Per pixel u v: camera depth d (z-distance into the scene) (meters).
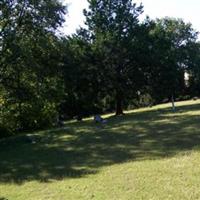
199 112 35.12
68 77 42.72
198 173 12.31
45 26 30.19
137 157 16.28
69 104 50.94
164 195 10.56
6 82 29.98
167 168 13.50
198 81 78.38
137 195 10.90
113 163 15.73
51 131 33.50
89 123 38.06
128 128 27.77
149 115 38.38
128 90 46.66
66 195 11.87
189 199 9.99
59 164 17.11
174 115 34.53
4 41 28.73
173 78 48.12
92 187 12.37
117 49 45.38
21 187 13.75
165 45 47.91
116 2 46.53
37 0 29.64
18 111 35.53
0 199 12.30
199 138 19.23
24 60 28.94
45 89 31.25
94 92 46.94
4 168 17.78
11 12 29.69
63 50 32.50
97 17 46.69
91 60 45.41
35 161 18.69
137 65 46.47
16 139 29.00
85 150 20.11
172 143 18.70
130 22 46.28
